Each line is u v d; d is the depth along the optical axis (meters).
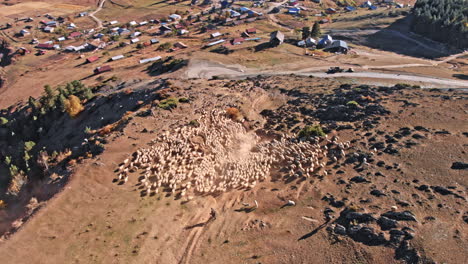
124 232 38.47
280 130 60.12
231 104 72.62
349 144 51.38
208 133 60.00
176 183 47.03
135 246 36.59
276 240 35.66
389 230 33.53
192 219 40.84
